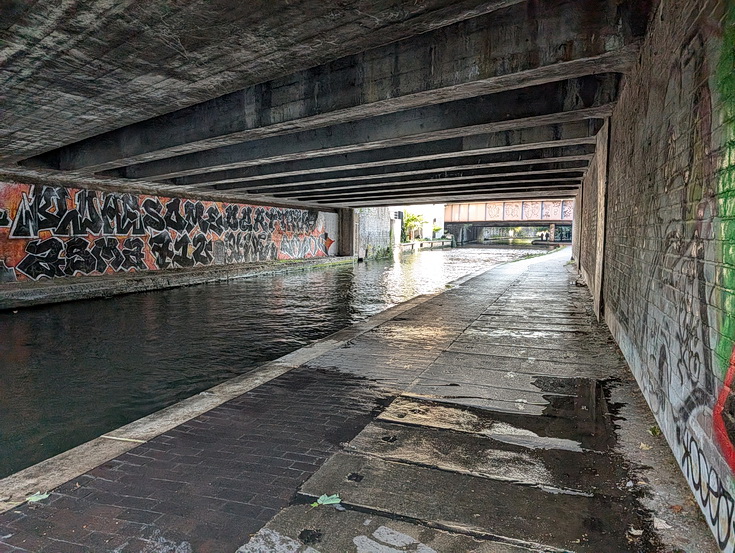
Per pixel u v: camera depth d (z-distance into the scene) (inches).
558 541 112.0
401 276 953.5
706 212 118.1
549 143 424.2
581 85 304.0
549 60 222.1
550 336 336.8
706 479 115.3
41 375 312.7
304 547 111.6
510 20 230.5
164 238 821.2
